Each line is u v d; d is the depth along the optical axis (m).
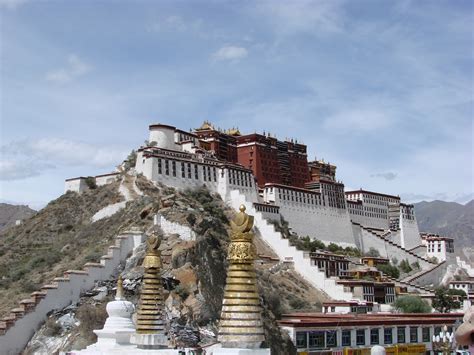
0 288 122.88
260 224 175.25
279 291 147.75
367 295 159.38
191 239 117.56
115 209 156.00
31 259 139.38
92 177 177.50
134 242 113.38
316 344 90.69
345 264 178.38
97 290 103.19
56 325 94.69
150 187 161.62
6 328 91.88
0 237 165.50
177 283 104.81
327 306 137.62
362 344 93.44
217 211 163.75
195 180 175.50
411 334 98.12
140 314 42.84
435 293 176.12
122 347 41.25
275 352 86.38
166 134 185.88
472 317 13.38
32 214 178.38
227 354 27.77
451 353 58.22
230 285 28.64
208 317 101.69
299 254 164.50
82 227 156.50
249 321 28.17
